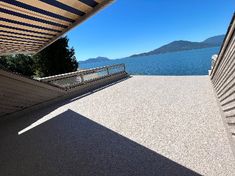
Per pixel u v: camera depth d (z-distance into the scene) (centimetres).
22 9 533
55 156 489
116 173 386
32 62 2314
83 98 1037
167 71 6481
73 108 877
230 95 450
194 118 577
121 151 463
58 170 428
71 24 748
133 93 980
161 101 786
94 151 483
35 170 443
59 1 526
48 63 2075
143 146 470
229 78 448
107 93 1062
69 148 518
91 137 563
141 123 603
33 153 524
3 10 518
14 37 813
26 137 638
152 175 364
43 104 984
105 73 1438
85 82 1251
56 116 805
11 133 692
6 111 832
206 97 756
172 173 361
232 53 394
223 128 489
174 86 1016
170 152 427
